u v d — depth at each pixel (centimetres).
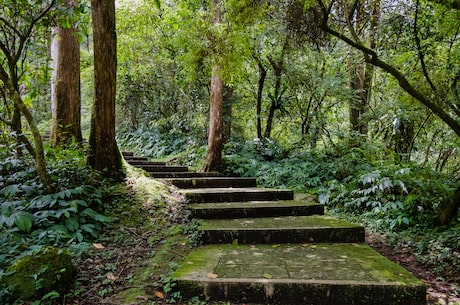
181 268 269
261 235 343
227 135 905
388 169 490
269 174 680
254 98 992
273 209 412
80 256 277
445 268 294
